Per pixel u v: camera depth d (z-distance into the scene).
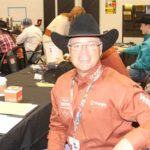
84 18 1.39
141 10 5.76
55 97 1.50
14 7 7.61
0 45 4.90
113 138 1.35
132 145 1.07
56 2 7.10
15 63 4.22
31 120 1.81
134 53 4.67
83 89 1.38
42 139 2.00
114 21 6.55
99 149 1.37
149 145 1.10
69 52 1.42
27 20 6.03
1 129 1.59
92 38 1.35
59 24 4.62
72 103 1.41
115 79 1.32
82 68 1.37
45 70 3.07
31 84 2.63
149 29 4.22
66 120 1.45
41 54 5.14
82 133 1.38
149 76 3.51
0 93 2.26
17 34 6.58
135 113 1.22
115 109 1.30
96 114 1.32
